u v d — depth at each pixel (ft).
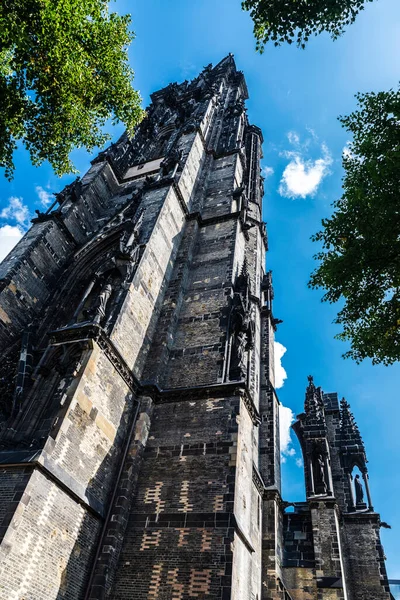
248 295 91.86
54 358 65.87
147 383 75.61
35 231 107.55
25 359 80.18
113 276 81.82
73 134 72.38
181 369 80.43
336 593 92.79
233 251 104.47
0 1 54.80
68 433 56.54
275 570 86.74
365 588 108.78
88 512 56.90
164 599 51.78
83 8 63.26
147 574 54.65
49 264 103.55
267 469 107.96
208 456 64.49
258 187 207.41
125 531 59.62
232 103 240.53
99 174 142.61
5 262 97.66
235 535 55.42
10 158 63.98
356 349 68.23
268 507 99.35
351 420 149.18
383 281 65.31
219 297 92.89
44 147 69.72
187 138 149.89
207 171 148.77
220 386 72.79
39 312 95.35
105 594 53.16
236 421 67.31
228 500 58.29
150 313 85.35
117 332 71.97
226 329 84.84
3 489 48.55
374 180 62.54
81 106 70.28
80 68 65.41
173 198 109.50
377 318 66.39
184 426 69.82
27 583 45.34
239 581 55.06
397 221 61.41
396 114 64.03
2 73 60.59
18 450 53.31
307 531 107.34
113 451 65.16
